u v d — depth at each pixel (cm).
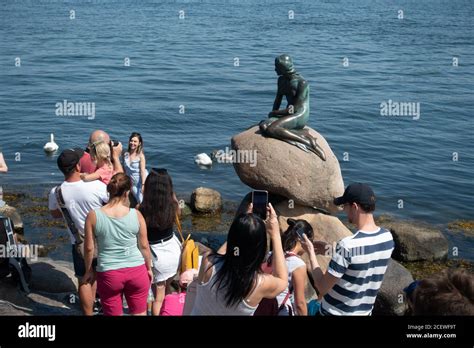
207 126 2314
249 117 2462
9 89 2862
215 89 2962
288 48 4725
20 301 743
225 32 5850
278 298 563
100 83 3062
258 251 466
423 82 3391
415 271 1166
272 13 8769
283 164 938
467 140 2200
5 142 2008
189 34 5553
